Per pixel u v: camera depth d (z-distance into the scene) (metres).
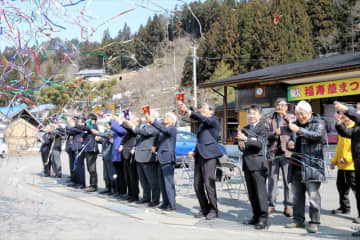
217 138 5.24
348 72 11.34
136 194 6.73
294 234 4.30
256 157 4.67
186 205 6.41
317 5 29.33
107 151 7.64
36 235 4.25
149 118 5.77
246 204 6.40
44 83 6.32
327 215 5.30
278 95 15.09
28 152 18.91
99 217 5.45
